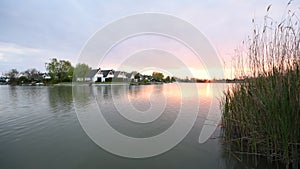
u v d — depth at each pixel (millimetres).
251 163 1968
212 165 1966
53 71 27422
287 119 1708
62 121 4090
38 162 2068
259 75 2164
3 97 9172
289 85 1709
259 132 2090
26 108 5785
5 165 1993
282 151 1870
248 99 2270
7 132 3266
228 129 2752
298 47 1853
